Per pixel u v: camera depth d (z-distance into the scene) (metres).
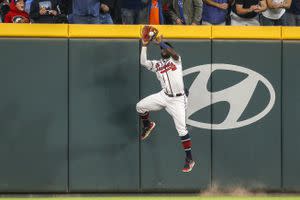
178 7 39.12
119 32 35.06
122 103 35.12
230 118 35.62
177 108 33.44
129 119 35.16
